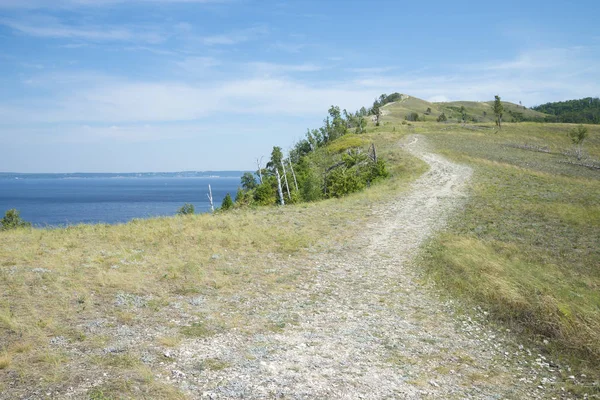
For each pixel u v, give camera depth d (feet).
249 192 182.09
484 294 36.52
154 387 19.12
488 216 74.38
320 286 39.45
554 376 24.04
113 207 444.96
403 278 43.04
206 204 471.62
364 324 30.66
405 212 82.43
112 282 34.19
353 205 92.02
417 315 33.19
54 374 19.56
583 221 67.56
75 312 28.02
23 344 22.35
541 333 29.68
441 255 49.34
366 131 335.26
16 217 112.47
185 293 34.09
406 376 22.93
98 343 23.52
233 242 52.95
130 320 27.55
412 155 189.47
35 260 39.88
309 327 29.27
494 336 29.81
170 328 26.89
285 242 55.11
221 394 19.21
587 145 266.36
